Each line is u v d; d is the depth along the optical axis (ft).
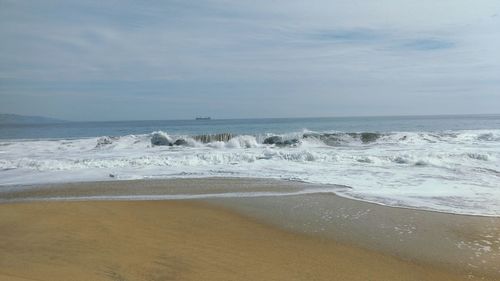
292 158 55.72
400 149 65.36
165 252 19.84
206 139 80.53
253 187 37.96
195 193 35.50
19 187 38.47
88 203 30.86
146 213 28.07
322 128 157.79
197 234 23.27
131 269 17.34
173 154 61.93
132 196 34.40
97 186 38.88
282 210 29.17
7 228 23.58
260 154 58.85
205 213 28.35
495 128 142.41
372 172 45.47
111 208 29.30
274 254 20.03
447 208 29.19
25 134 151.53
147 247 20.57
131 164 52.44
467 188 36.29
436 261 19.31
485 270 18.29
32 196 34.55
